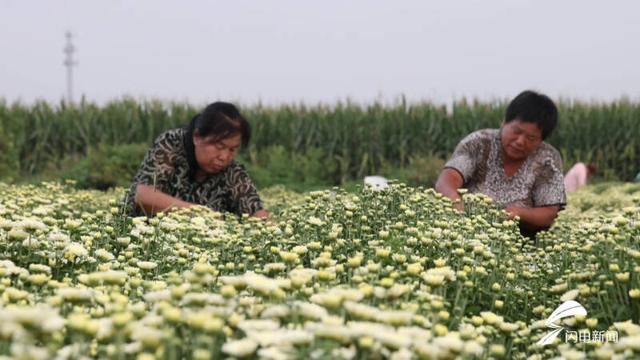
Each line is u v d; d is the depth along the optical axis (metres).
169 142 5.65
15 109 20.91
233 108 5.57
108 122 21.61
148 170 5.61
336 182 21.33
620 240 3.78
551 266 4.26
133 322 2.22
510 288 3.75
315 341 2.11
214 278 3.11
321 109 21.91
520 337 3.20
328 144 21.62
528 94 5.85
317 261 3.07
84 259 3.66
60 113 21.47
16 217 4.14
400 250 3.72
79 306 2.59
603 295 3.52
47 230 3.78
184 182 5.73
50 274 3.30
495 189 6.00
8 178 16.80
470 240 3.96
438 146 21.58
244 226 4.47
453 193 5.71
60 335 2.23
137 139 21.80
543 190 5.98
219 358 2.23
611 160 20.97
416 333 2.24
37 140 21.27
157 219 4.15
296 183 18.58
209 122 5.48
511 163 6.02
